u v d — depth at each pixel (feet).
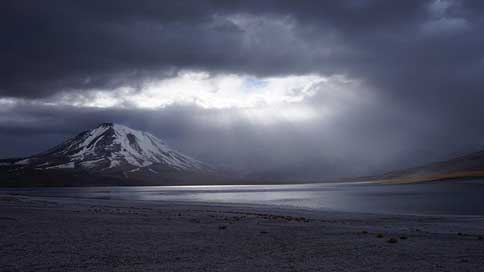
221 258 73.72
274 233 110.83
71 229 112.88
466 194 442.91
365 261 71.87
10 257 72.54
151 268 64.69
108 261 69.97
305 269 64.69
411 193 499.92
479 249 85.87
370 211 232.32
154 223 133.08
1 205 216.33
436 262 71.20
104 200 345.92
